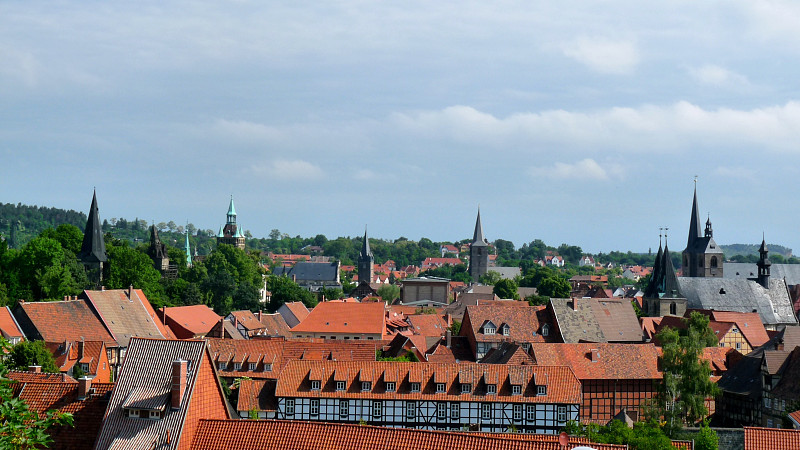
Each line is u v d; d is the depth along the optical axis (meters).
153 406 78.19
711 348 186.62
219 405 83.69
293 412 131.38
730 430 111.94
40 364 137.12
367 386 132.12
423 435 75.94
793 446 85.38
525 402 130.00
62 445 78.88
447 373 132.88
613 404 155.12
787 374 141.38
